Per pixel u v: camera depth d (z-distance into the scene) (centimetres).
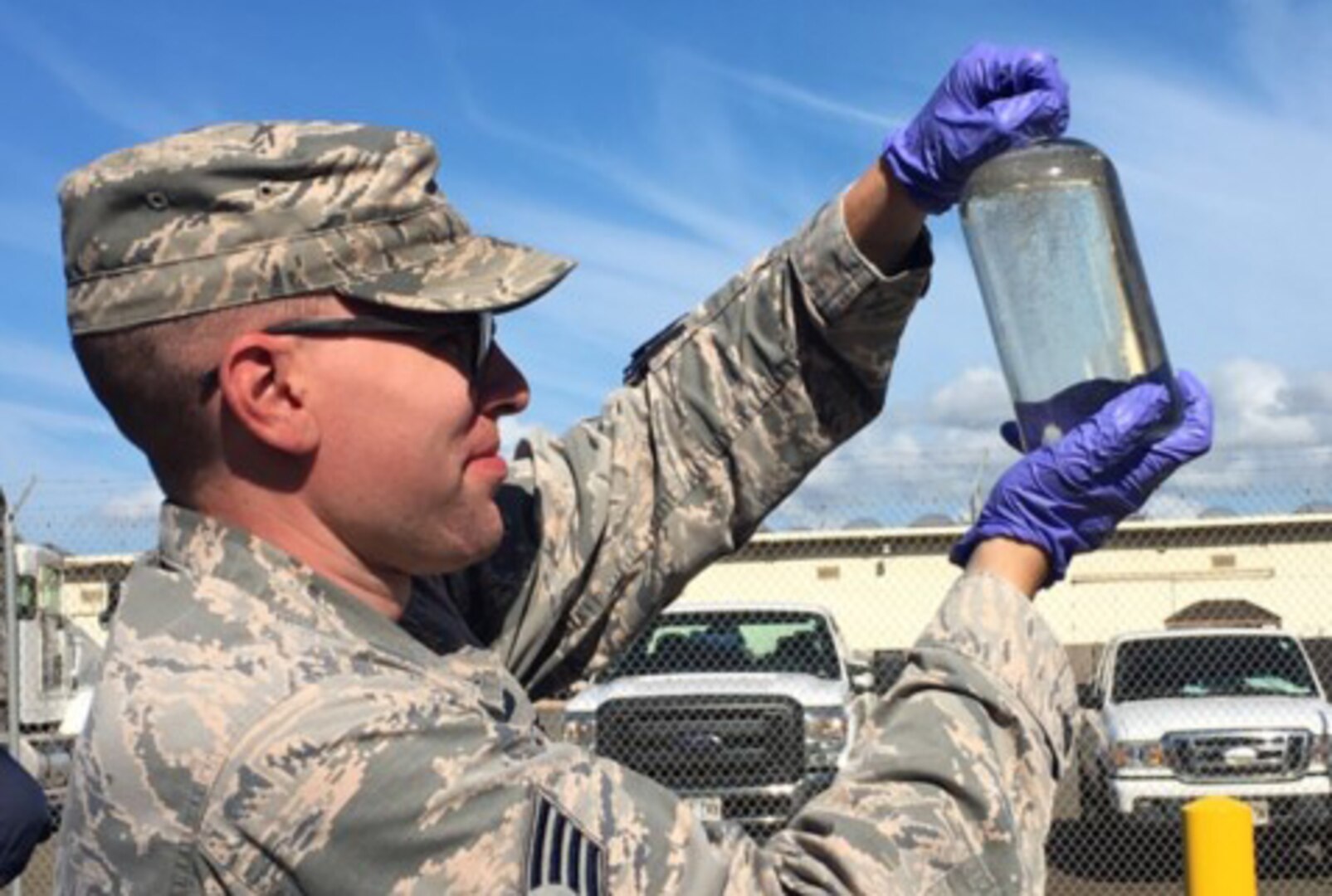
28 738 1163
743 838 122
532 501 167
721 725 946
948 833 116
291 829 112
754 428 166
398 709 115
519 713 138
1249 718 1023
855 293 157
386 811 112
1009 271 146
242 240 124
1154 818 1012
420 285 126
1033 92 147
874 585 2466
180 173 123
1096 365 142
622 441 170
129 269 125
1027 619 126
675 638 1047
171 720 115
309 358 125
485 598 165
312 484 127
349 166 126
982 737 120
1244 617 2392
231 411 126
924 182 150
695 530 168
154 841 114
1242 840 450
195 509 130
